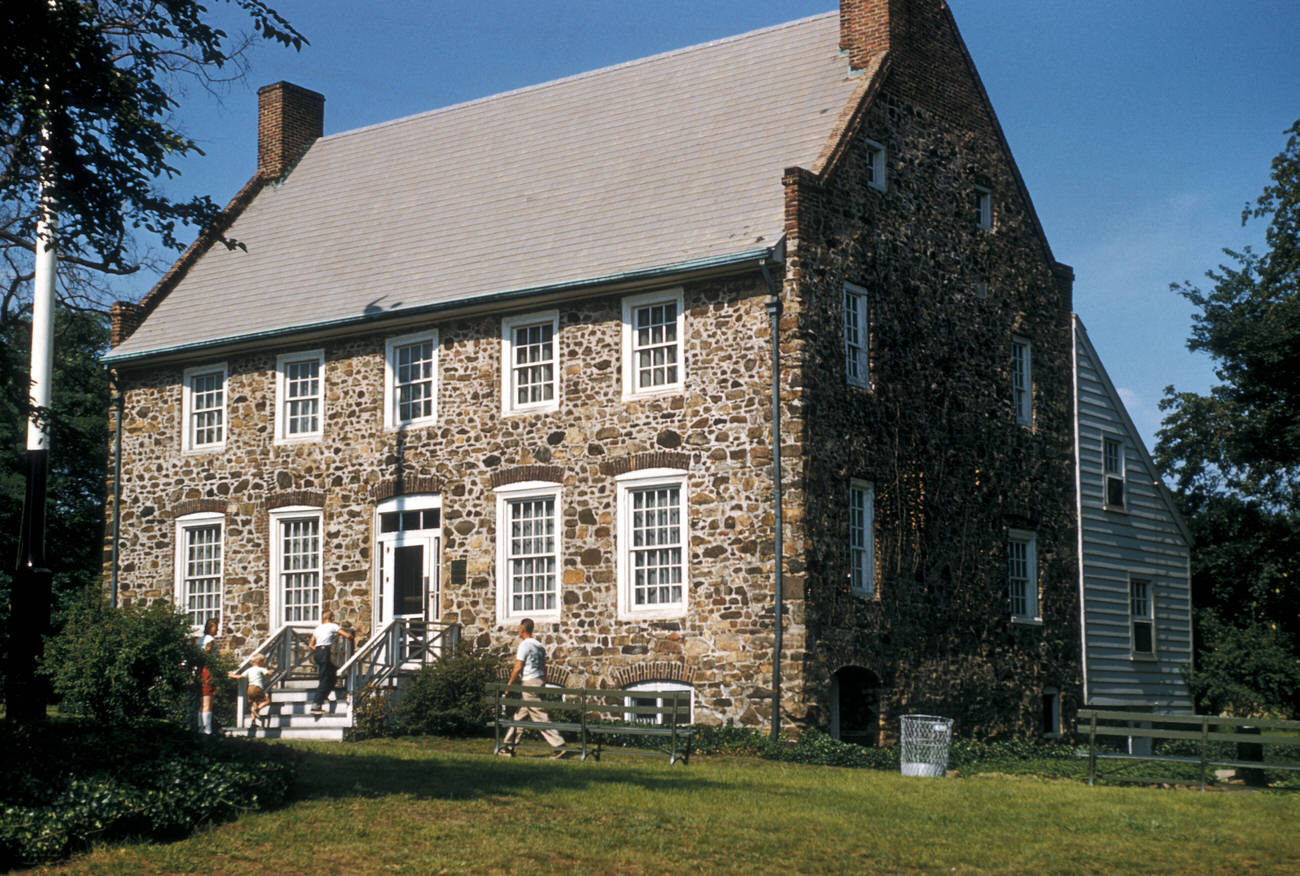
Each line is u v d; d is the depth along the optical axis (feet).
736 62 92.89
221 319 95.86
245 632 90.43
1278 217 117.80
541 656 67.56
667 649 74.90
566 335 81.00
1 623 86.79
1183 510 129.59
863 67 84.58
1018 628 88.48
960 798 51.90
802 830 44.62
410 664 80.43
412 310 84.99
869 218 79.97
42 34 49.29
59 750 47.62
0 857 38.55
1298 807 50.83
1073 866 41.04
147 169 54.13
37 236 56.13
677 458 75.92
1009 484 89.61
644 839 42.73
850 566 75.20
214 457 93.76
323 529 88.63
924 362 83.25
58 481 117.19
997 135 93.71
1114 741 96.68
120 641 78.89
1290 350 105.50
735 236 76.02
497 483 82.33
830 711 74.49
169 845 40.83
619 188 86.63
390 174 103.45
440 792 49.06
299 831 42.52
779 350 73.41
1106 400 101.71
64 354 119.44
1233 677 103.24
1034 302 95.09
